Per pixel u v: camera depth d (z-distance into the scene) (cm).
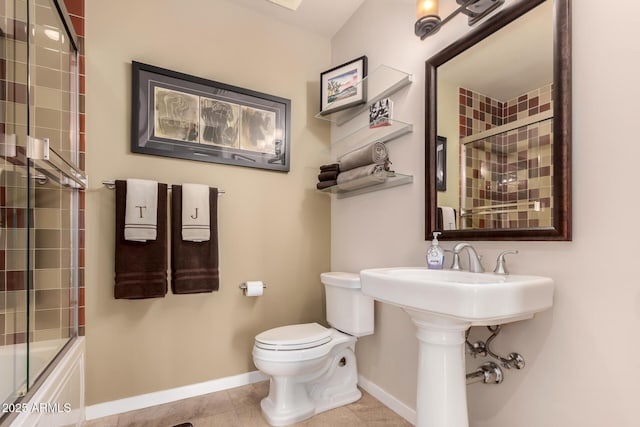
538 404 117
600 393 100
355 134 224
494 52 136
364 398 196
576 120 109
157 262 179
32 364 130
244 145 217
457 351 115
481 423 137
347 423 168
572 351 107
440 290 99
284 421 165
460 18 152
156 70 191
